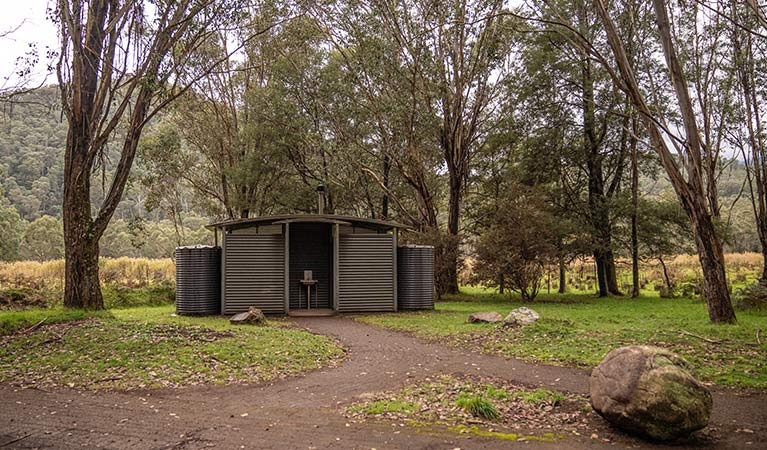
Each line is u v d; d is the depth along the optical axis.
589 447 5.98
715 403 7.61
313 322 17.42
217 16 16.44
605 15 14.92
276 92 31.83
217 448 5.99
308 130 32.25
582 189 30.42
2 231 48.56
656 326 13.83
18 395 8.44
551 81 27.27
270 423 6.93
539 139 28.23
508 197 25.55
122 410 7.57
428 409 7.45
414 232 27.61
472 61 27.55
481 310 20.95
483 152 33.03
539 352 11.36
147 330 12.44
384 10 26.62
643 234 27.77
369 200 34.69
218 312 19.45
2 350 11.09
